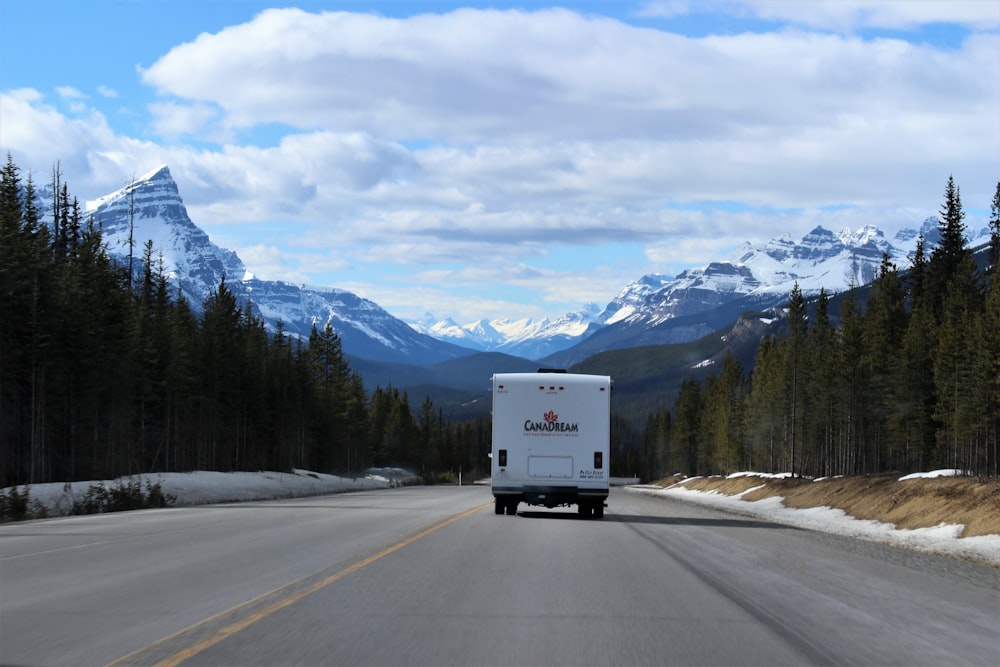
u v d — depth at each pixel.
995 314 54.75
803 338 89.88
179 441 73.62
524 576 12.58
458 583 11.78
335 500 39.53
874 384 70.31
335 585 11.46
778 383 90.50
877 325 70.31
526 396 25.92
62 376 55.06
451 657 7.50
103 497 32.66
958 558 17.42
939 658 7.75
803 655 7.78
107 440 63.19
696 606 10.27
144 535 18.61
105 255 63.50
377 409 147.50
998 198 72.88
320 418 108.12
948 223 75.50
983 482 29.88
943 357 61.12
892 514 31.19
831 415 79.25
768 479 66.75
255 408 85.81
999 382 52.81
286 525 21.67
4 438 52.16
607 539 19.03
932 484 32.59
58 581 11.70
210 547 16.08
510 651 7.74
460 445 194.50
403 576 12.39
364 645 7.92
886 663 7.54
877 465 78.81
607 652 7.77
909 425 67.44
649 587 11.73
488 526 22.03
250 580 11.85
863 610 10.20
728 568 14.15
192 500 41.56
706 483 94.44
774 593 11.43
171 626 8.70
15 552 15.19
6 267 50.19
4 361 51.16
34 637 8.17
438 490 60.94
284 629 8.59
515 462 25.81
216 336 78.12
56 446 59.69
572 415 25.84
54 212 66.31
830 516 37.19
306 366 101.81
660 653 7.76
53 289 54.41
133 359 61.88
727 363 121.00
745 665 7.38
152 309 71.88
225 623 8.85
